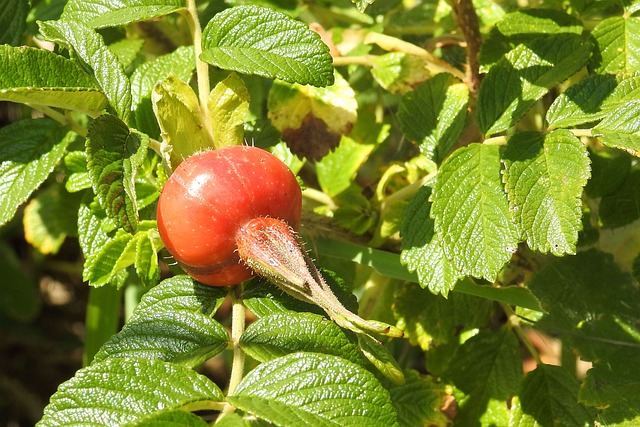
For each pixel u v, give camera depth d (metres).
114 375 0.25
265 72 0.28
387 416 0.25
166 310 0.28
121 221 0.27
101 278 0.30
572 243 0.27
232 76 0.28
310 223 0.33
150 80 0.32
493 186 0.29
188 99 0.28
